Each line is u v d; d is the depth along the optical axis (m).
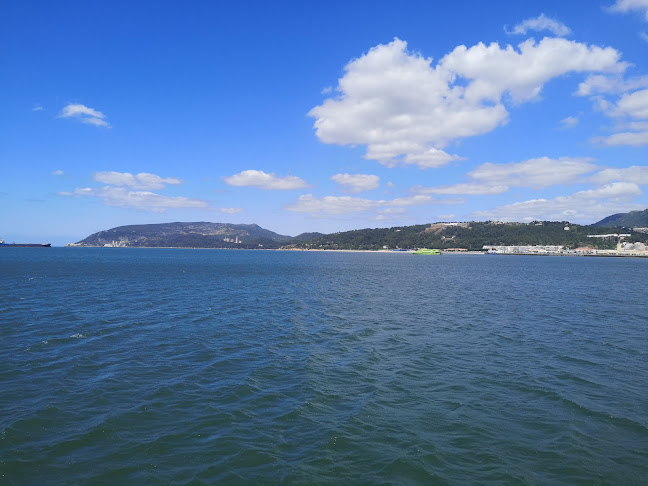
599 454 12.27
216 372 19.56
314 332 28.64
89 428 13.58
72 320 31.66
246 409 15.31
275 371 19.83
